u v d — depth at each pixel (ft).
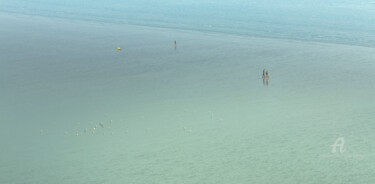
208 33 428.97
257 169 138.72
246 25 480.23
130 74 268.41
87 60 306.76
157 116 190.60
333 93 224.53
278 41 383.65
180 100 214.48
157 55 326.44
